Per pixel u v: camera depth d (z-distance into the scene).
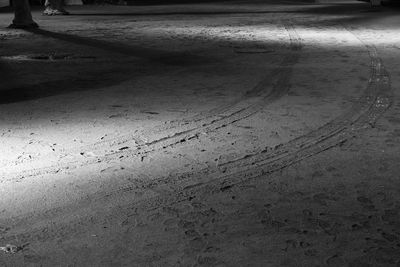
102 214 3.97
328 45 13.16
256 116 6.69
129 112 6.99
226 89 8.31
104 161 5.14
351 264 3.19
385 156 5.07
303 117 6.57
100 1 32.84
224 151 5.36
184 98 7.75
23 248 3.47
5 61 11.48
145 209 4.04
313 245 3.42
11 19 22.73
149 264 3.23
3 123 6.57
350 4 31.30
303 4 32.72
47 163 5.11
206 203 4.12
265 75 9.39
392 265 3.17
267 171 4.77
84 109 7.20
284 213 3.90
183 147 5.53
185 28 18.16
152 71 10.03
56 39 15.45
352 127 6.09
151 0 37.69
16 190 4.45
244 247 3.42
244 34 16.06
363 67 9.90
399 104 7.09
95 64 10.93
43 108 7.30
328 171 4.72
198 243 3.48
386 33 15.38
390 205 3.98
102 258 3.32
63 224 3.81
